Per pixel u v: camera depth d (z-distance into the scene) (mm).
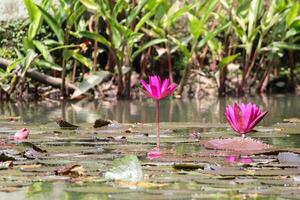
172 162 5184
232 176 4652
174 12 13211
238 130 5938
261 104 11094
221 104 11227
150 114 9523
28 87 12609
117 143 6199
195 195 4070
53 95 12695
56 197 4043
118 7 12266
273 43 13555
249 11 13477
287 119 8242
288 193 4121
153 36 13336
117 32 12352
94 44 13422
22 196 4086
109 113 9680
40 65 12469
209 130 7227
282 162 5180
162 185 4336
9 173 4762
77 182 4469
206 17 12820
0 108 10648
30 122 8328
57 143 6188
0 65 12648
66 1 13109
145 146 6023
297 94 13477
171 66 13453
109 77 13078
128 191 4152
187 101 12000
